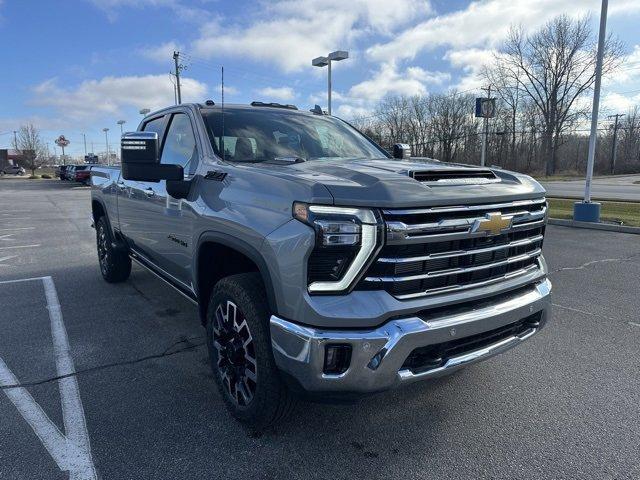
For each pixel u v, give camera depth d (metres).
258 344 2.50
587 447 2.69
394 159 3.59
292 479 2.39
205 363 3.71
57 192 27.88
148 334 4.31
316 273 2.22
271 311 2.38
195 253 3.17
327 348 2.19
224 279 2.80
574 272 6.82
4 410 3.01
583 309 5.14
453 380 3.49
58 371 3.57
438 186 2.42
